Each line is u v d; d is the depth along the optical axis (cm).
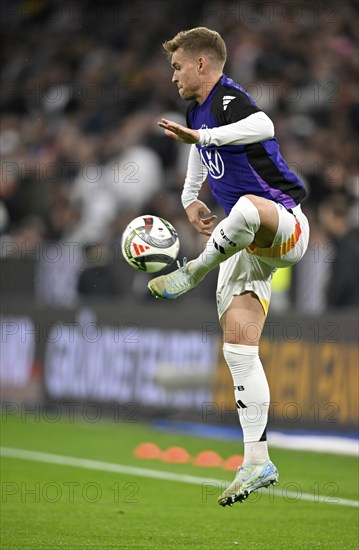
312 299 4094
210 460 3356
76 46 7275
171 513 2527
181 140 1862
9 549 2073
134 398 4372
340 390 3725
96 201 5288
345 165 5197
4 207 5819
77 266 4781
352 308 3991
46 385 4712
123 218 4959
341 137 5359
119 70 6688
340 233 4078
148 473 3173
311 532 2283
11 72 7538
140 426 4294
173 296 1977
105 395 4475
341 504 2658
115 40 7031
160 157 5447
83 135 6369
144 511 2555
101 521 2411
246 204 1886
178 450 3488
